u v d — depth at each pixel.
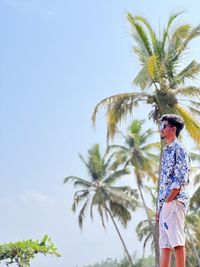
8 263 8.03
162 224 5.32
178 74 24.88
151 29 25.20
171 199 5.26
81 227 45.81
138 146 39.81
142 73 23.62
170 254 5.30
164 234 5.31
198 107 24.67
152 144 39.53
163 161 5.43
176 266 5.20
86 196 46.06
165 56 24.80
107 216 45.16
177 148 5.34
